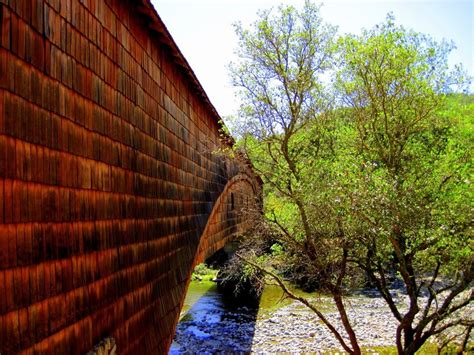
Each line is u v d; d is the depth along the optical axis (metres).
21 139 2.89
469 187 8.73
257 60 10.74
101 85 4.42
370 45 9.51
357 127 10.35
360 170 9.29
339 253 10.77
